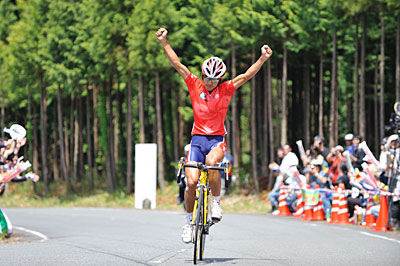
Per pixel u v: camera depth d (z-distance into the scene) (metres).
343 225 36.59
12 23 81.81
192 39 63.72
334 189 39.00
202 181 19.34
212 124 19.66
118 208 59.47
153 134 79.00
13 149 30.06
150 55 61.31
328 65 63.59
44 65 71.25
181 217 45.16
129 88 68.00
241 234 31.52
